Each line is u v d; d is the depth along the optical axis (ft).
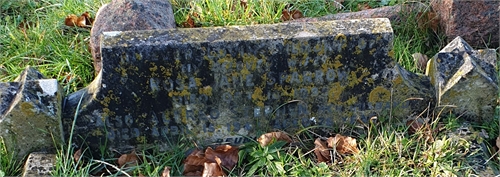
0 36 6.02
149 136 4.60
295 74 4.40
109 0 6.47
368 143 4.45
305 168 4.37
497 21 5.72
